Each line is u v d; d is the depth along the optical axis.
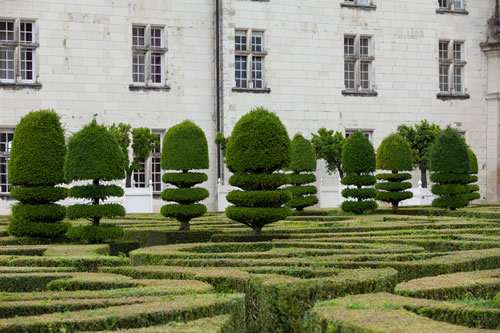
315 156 46.66
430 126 53.34
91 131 29.98
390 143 46.00
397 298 13.95
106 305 13.80
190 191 33.09
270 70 52.75
